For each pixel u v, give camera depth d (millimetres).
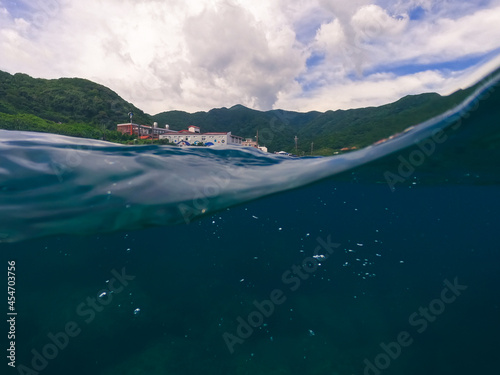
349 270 10359
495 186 10977
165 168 5805
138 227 7188
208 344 5043
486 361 4734
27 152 5031
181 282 8023
